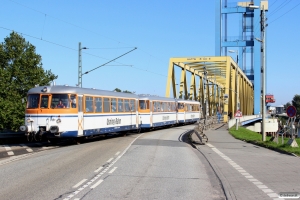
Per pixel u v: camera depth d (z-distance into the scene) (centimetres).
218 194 889
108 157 1552
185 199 822
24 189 898
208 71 7581
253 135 3653
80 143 2247
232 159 1570
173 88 6644
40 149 1867
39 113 2028
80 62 3153
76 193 862
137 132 3241
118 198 819
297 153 1738
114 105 2605
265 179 1084
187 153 1780
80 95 2131
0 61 3044
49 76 3158
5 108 2769
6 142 2334
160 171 1223
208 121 3966
